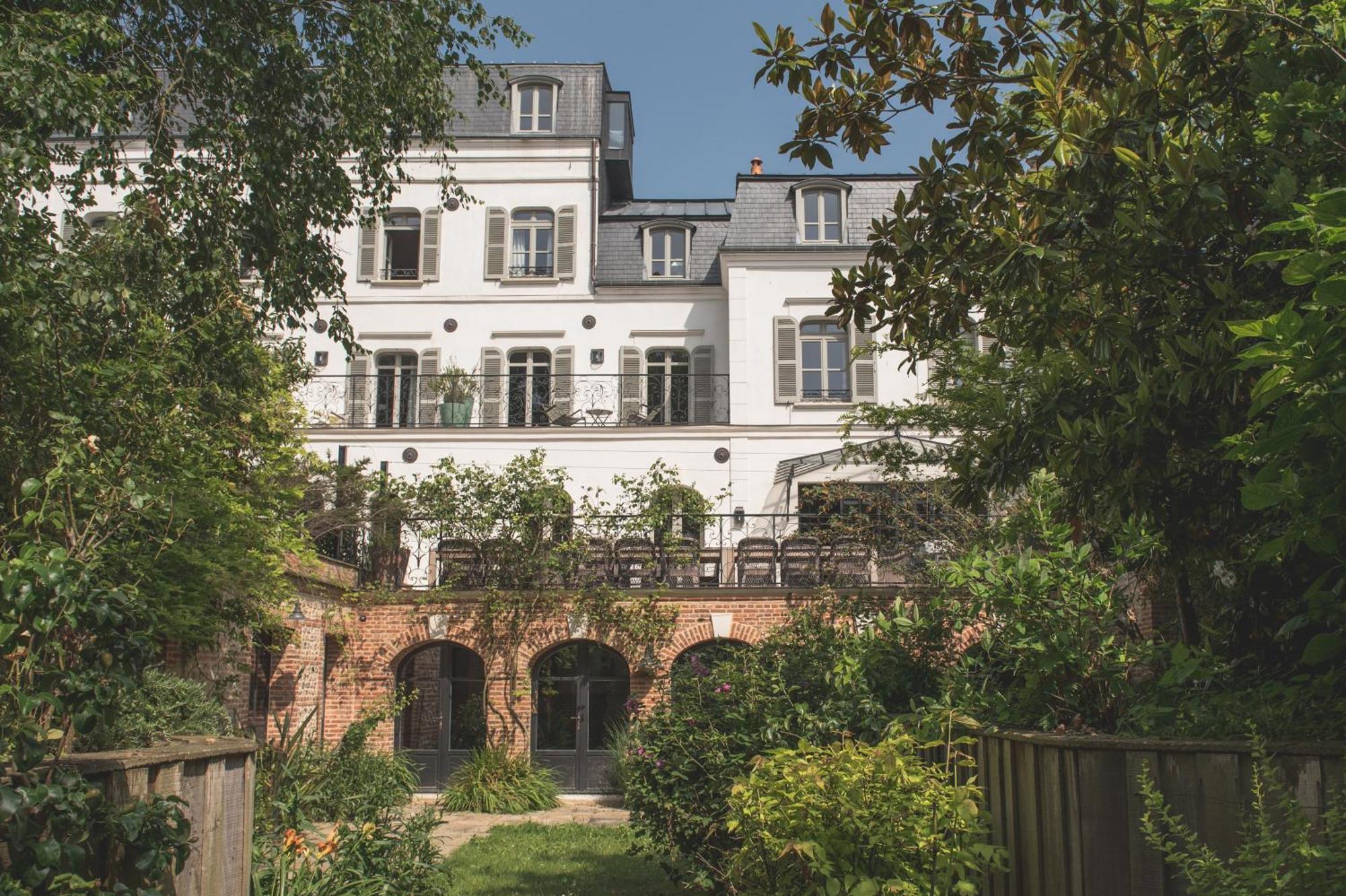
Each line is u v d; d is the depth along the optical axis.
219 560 9.71
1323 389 3.16
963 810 4.34
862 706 7.63
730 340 23.91
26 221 6.81
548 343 24.78
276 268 10.47
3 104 7.29
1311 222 3.01
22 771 3.60
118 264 9.09
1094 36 5.59
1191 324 5.15
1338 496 3.21
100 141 9.02
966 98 6.45
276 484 12.16
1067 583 5.80
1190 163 4.73
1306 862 3.00
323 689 17.77
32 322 5.85
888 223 6.39
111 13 9.18
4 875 3.47
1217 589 6.31
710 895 8.65
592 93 25.95
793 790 4.48
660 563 18.39
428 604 18.03
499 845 12.61
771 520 22.58
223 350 9.34
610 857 11.77
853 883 4.26
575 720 18.28
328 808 11.20
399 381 24.41
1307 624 4.32
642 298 24.88
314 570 16.06
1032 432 5.33
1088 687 5.66
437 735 18.59
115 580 5.45
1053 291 5.60
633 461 23.27
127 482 4.85
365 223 11.62
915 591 14.03
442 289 24.89
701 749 8.52
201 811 4.96
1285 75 4.37
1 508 5.43
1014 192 6.25
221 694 11.24
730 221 25.12
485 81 11.59
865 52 6.38
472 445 23.27
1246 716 4.37
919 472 15.88
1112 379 4.99
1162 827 3.99
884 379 23.59
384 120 10.95
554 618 17.91
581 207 25.25
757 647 9.05
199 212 9.86
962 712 5.60
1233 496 5.02
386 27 10.47
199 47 9.77
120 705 5.10
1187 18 4.96
